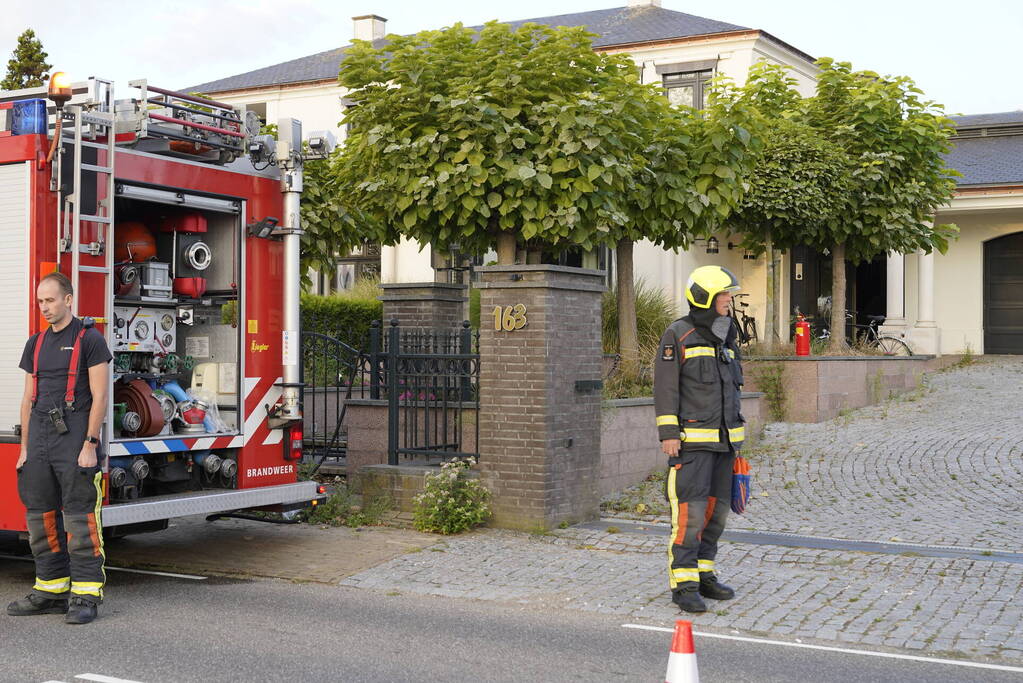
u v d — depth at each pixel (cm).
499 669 571
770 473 1253
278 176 865
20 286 705
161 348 816
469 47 1211
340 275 2558
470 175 1130
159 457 784
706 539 734
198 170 797
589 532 952
